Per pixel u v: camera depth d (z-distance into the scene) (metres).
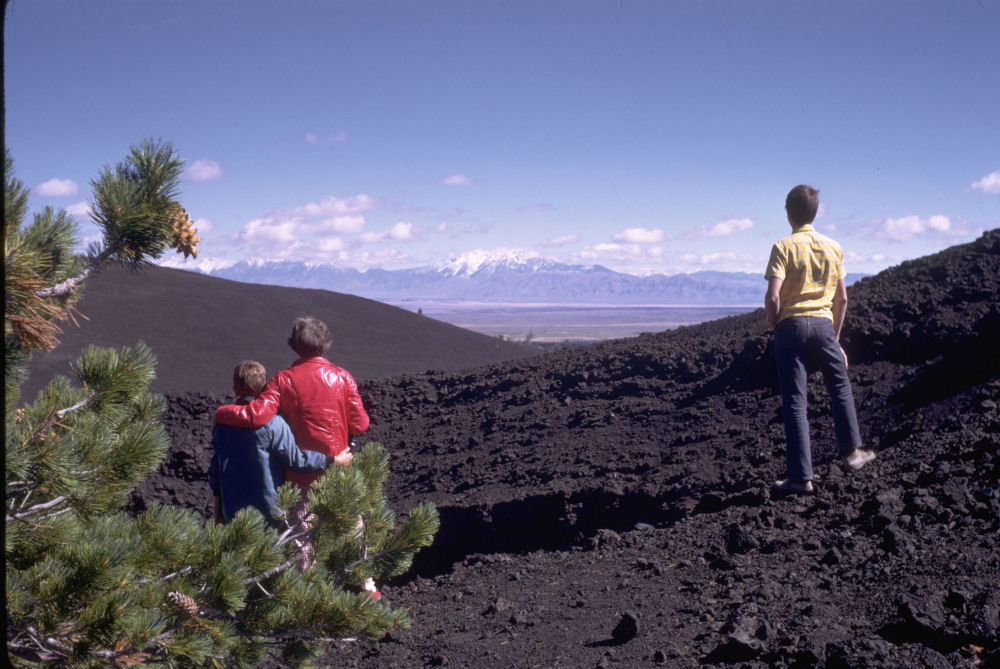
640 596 4.05
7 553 2.53
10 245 2.34
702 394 8.79
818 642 2.98
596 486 6.68
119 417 3.13
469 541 7.05
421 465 9.29
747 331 10.66
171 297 44.19
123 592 2.48
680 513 5.81
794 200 5.17
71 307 2.71
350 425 4.34
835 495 4.91
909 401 6.39
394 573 3.65
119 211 2.65
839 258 5.18
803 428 5.15
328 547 3.38
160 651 2.65
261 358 37.16
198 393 11.81
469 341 50.97
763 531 4.56
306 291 54.97
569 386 10.77
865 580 3.59
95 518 2.96
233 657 3.00
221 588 2.76
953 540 3.77
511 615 4.08
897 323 8.15
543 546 6.56
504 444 9.13
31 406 2.69
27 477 2.54
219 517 4.13
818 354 5.25
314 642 3.27
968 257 9.58
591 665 3.21
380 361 41.91
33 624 2.39
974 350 6.58
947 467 4.68
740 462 6.45
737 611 3.41
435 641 3.87
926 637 2.92
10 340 2.48
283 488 3.42
